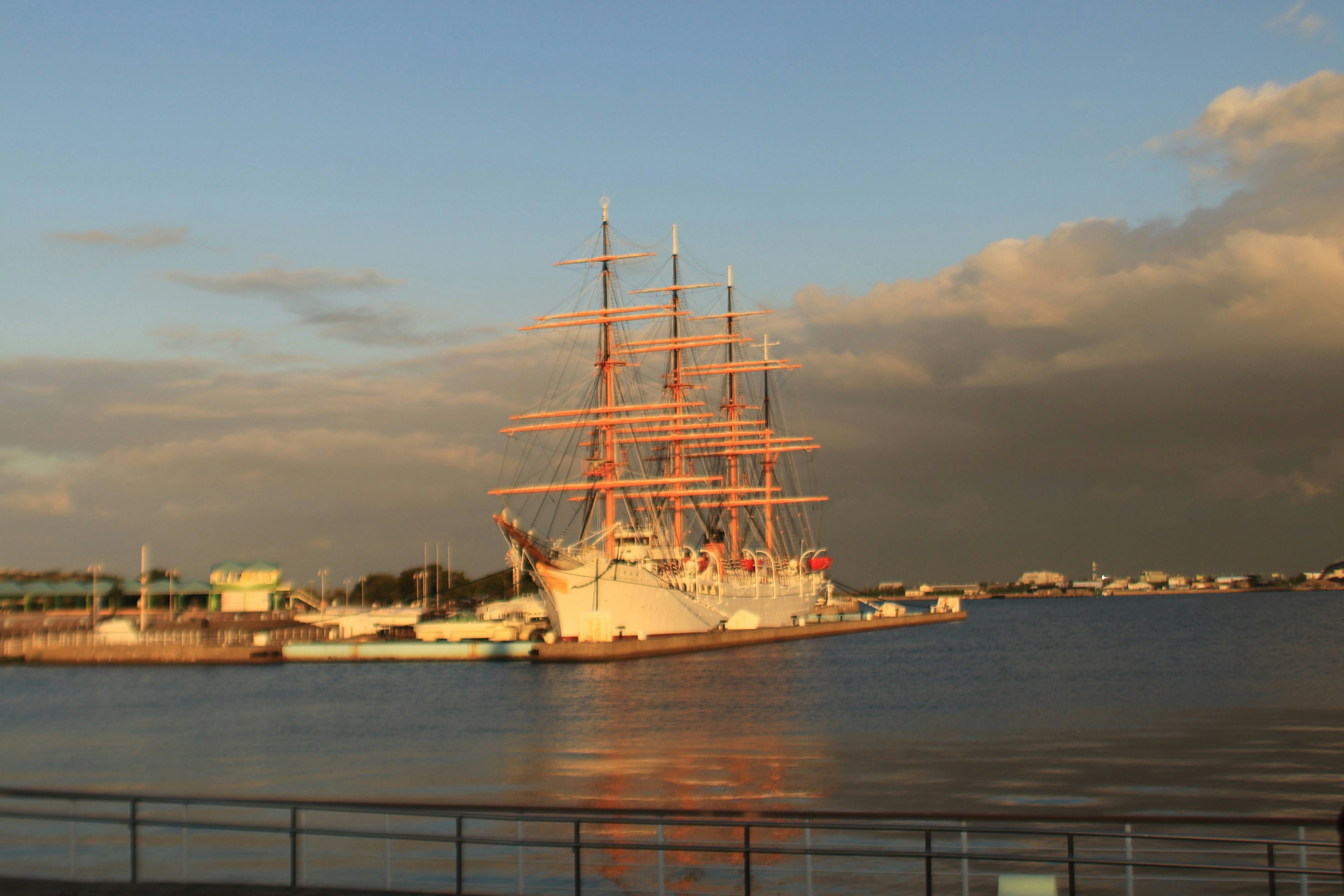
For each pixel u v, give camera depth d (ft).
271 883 89.76
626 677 403.13
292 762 212.84
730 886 106.93
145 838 134.31
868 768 186.70
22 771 209.15
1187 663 447.01
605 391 526.16
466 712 302.45
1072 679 376.48
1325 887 103.24
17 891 79.71
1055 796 157.99
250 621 638.12
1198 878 106.22
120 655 542.57
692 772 186.50
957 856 72.13
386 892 77.66
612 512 519.19
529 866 116.67
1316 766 182.09
